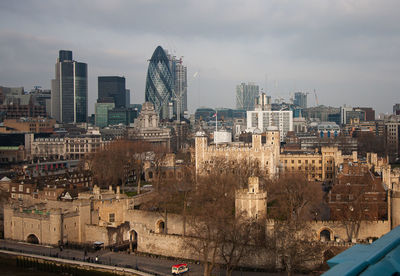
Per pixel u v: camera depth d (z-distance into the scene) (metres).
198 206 188.88
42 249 189.00
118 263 170.38
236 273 155.75
